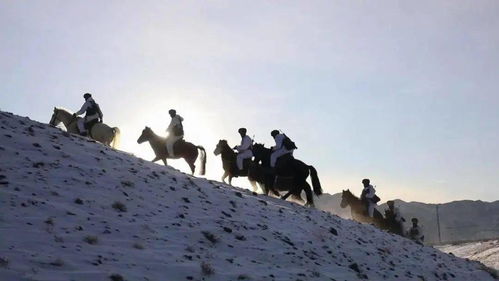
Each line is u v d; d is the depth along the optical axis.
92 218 9.89
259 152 18.95
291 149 18.52
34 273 7.05
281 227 13.42
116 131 20.61
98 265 7.89
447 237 74.81
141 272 8.05
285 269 10.30
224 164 19.61
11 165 11.59
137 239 9.52
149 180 13.54
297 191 18.52
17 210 9.26
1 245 7.75
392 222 22.16
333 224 16.34
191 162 19.72
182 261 8.98
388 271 12.92
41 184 10.90
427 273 14.43
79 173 12.23
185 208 12.31
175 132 19.55
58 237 8.51
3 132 13.78
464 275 16.20
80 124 20.77
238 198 15.09
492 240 39.72
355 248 13.93
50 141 14.30
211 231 11.16
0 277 6.72
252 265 9.97
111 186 12.04
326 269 11.22
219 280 8.61
